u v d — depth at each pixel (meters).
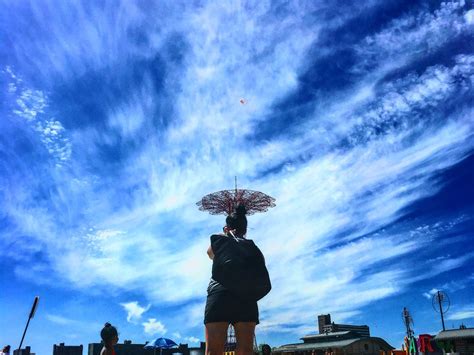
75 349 65.00
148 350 57.91
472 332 41.25
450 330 43.19
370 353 59.38
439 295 43.94
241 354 3.40
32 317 8.91
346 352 57.78
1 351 12.00
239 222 3.84
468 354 40.31
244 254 3.46
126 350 56.84
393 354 31.98
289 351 64.06
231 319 3.40
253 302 3.50
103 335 8.29
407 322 32.44
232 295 3.40
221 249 3.49
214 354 3.36
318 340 65.81
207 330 3.43
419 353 31.36
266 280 3.47
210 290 3.52
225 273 3.37
